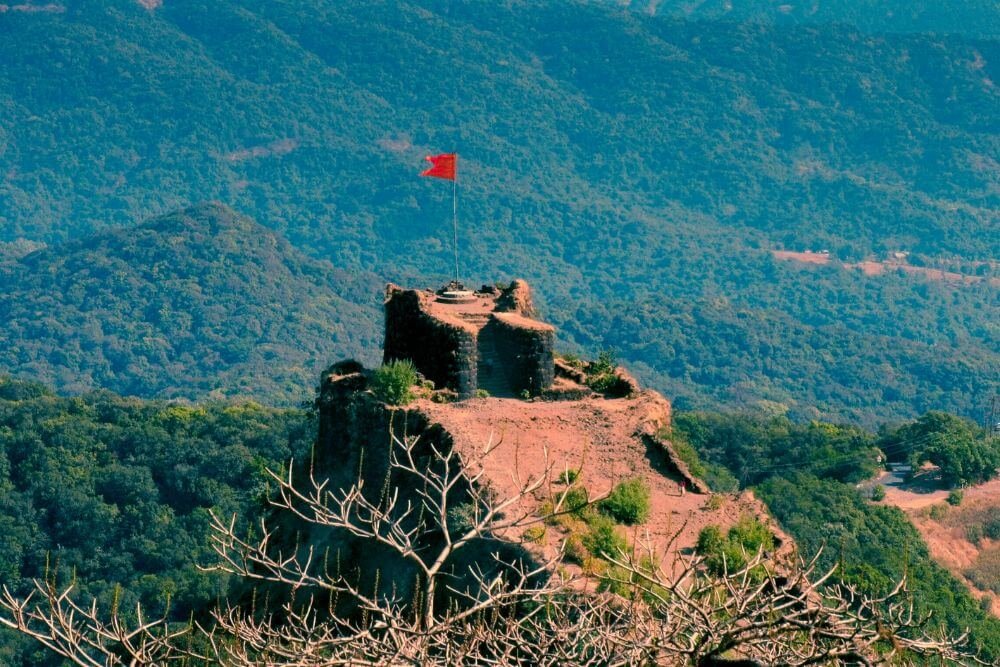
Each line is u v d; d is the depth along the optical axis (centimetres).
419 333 12038
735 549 9188
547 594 6925
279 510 12312
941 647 6038
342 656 6169
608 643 6278
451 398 11612
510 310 12494
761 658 6094
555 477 10375
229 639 7112
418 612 6512
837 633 5978
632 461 10925
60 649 6047
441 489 6912
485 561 9394
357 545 10812
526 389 11794
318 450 11906
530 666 6625
